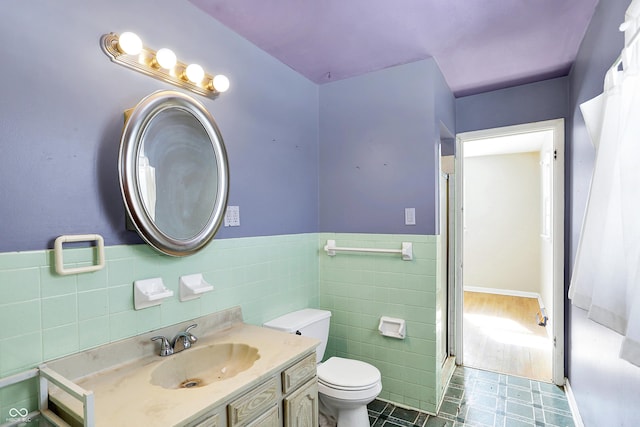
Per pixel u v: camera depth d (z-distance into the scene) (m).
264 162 2.11
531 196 5.34
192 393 1.10
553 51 2.19
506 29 1.92
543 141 4.42
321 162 2.67
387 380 2.40
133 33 1.29
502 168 5.52
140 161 1.31
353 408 1.89
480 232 5.70
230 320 1.79
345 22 1.83
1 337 1.01
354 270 2.52
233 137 1.88
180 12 1.58
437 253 2.29
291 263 2.34
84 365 1.19
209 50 1.73
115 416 0.96
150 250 1.43
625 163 1.02
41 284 1.10
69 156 1.18
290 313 2.29
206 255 1.69
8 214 1.04
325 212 2.65
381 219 2.43
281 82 2.28
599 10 1.65
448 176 3.05
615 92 1.17
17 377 1.02
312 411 1.53
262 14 1.73
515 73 2.53
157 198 1.37
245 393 1.18
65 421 1.02
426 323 2.27
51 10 1.14
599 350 1.72
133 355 1.34
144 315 1.40
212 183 1.63
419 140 2.29
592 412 1.84
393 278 2.38
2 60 1.03
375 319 2.44
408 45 2.09
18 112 1.06
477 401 2.40
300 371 1.46
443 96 2.55
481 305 4.90
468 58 2.28
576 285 1.31
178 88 1.57
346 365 2.07
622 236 1.06
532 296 5.33
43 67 1.12
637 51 1.03
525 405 2.35
